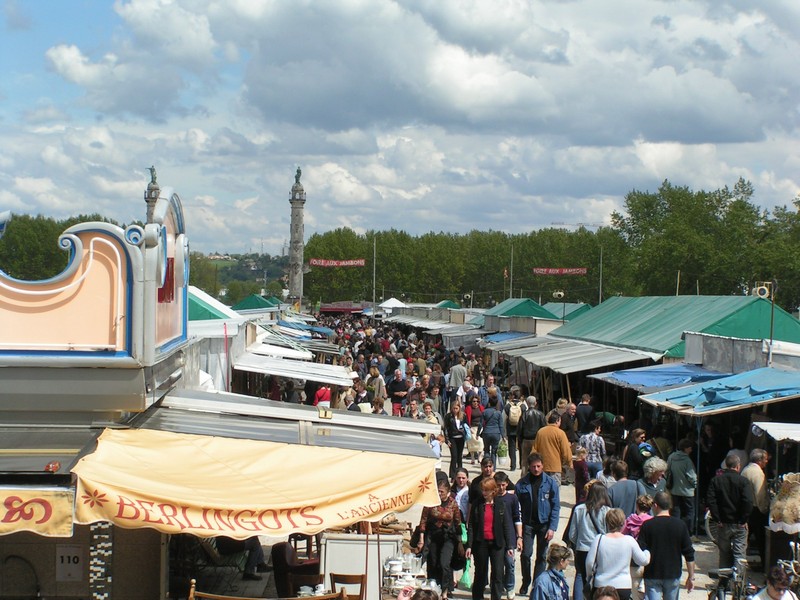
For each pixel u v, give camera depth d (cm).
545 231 14238
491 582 1188
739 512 1282
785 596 940
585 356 2775
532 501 1267
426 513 1207
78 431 983
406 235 15600
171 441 912
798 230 8850
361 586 1006
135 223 993
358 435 1030
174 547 1185
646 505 1170
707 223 9312
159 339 1123
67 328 999
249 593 1215
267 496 795
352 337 5697
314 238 15275
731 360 2114
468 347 5016
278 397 2531
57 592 1031
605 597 843
